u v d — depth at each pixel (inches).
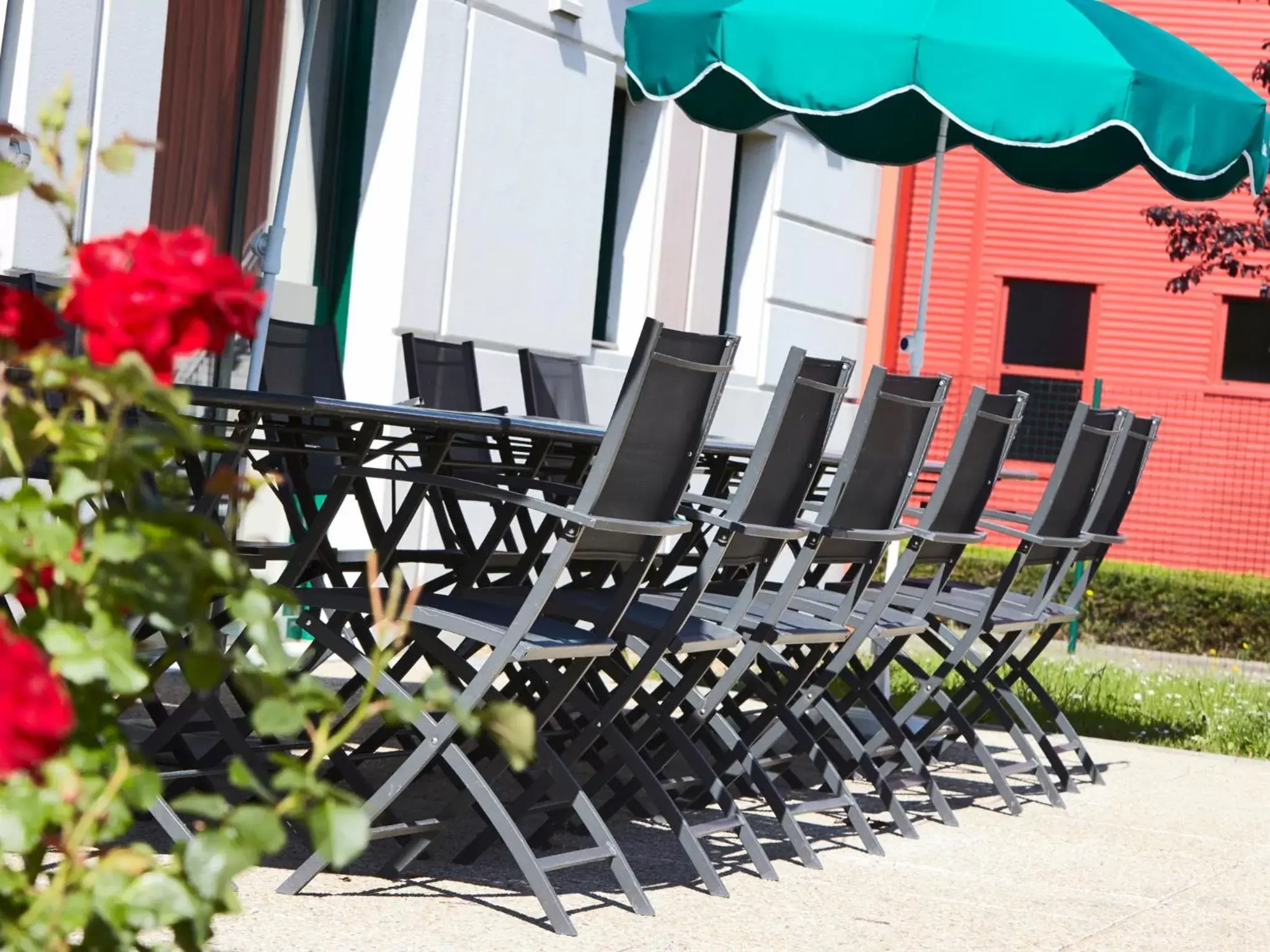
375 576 75.9
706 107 326.6
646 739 178.5
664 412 149.2
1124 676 418.3
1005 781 227.0
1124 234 735.7
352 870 156.6
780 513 177.8
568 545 143.4
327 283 349.7
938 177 294.8
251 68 325.7
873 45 243.8
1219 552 676.7
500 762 183.8
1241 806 245.4
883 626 209.6
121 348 73.4
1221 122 251.9
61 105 75.0
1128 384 738.2
